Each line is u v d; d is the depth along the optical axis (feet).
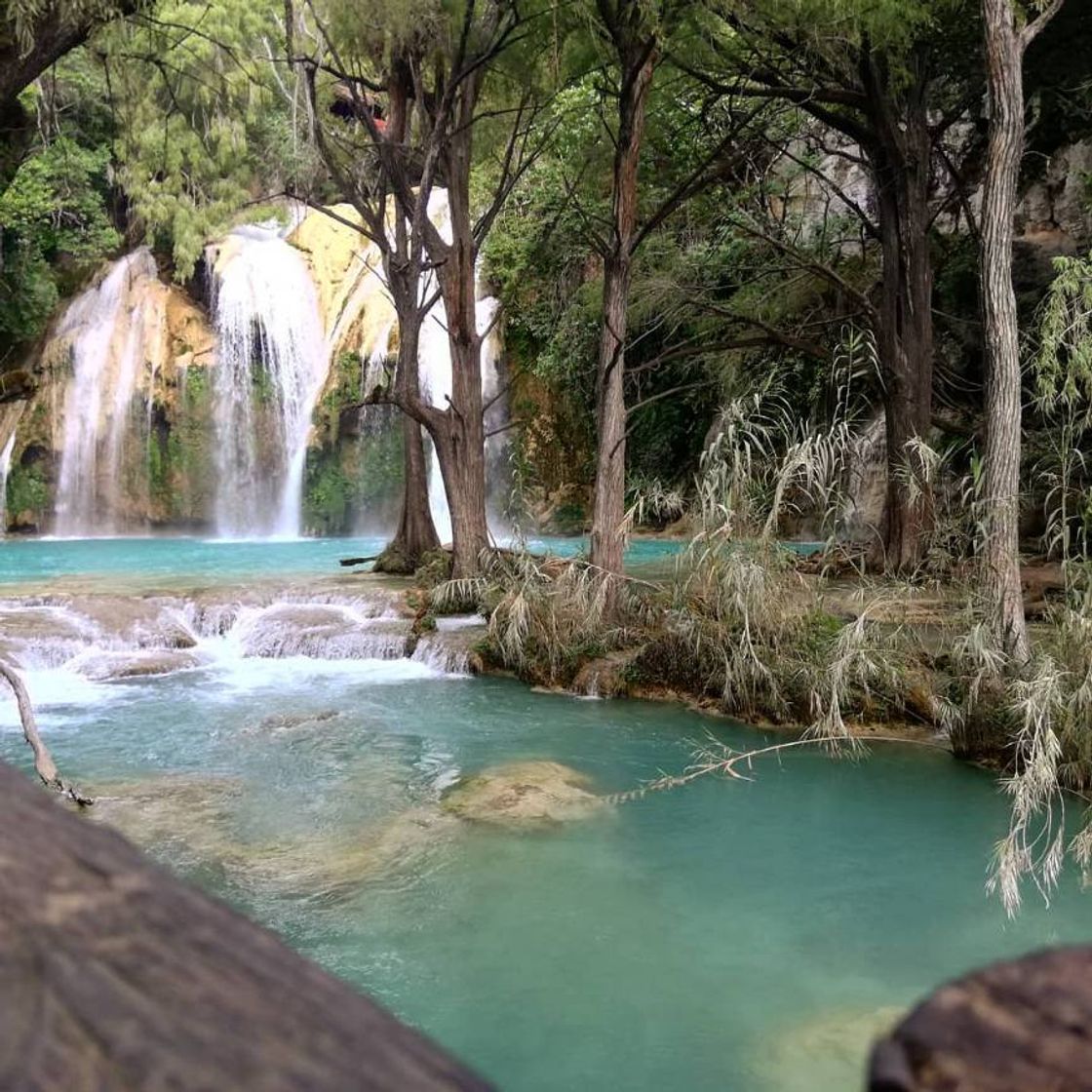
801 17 35.65
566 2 35.65
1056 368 22.77
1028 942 15.80
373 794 22.84
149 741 27.22
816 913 16.96
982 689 24.14
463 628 39.22
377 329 83.56
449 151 43.01
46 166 84.23
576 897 17.58
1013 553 23.58
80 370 85.56
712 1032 13.33
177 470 84.64
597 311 62.13
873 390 60.59
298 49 45.24
